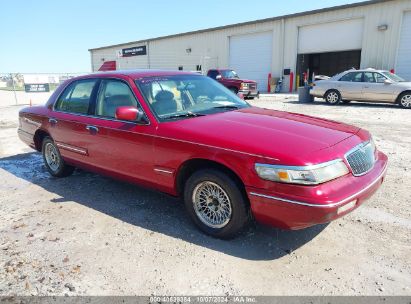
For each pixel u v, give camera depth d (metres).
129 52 38.88
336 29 23.02
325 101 16.75
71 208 4.42
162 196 4.74
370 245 3.36
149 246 3.46
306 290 2.76
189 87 4.47
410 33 19.91
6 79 24.55
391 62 20.77
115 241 3.57
